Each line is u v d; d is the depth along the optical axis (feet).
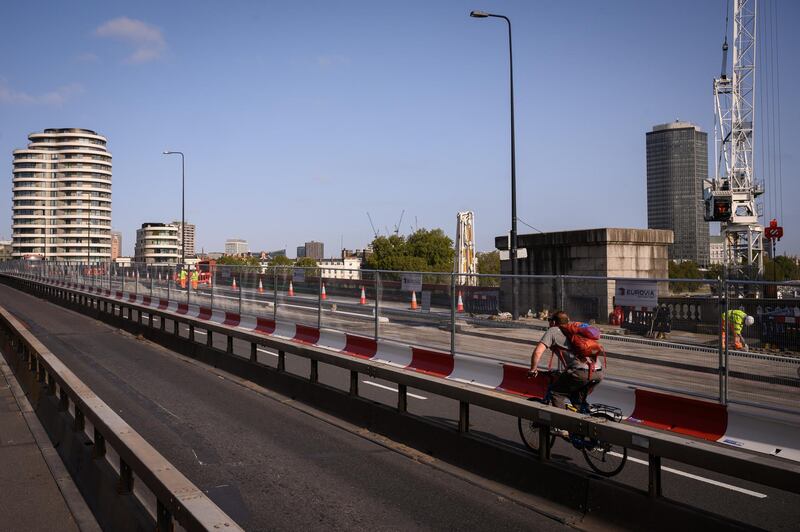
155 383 39.27
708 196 226.38
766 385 21.95
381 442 26.05
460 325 34.47
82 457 20.35
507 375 31.50
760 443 21.77
